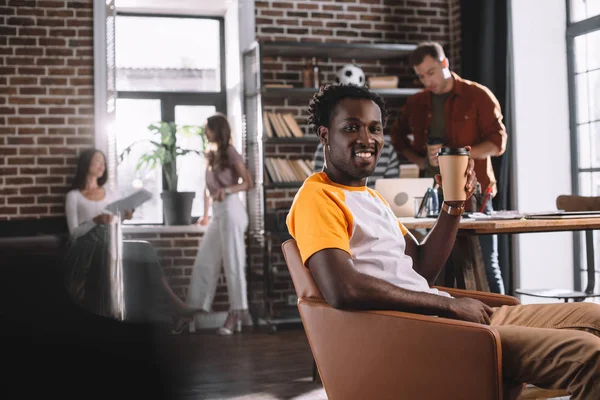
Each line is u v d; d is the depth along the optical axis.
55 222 4.96
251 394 3.14
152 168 5.48
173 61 5.73
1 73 5.13
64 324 0.66
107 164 5.20
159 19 5.71
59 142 5.20
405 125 4.64
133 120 5.59
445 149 1.85
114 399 0.63
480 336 1.38
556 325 1.71
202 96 5.75
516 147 4.82
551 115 4.89
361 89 1.75
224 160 5.05
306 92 5.15
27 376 0.61
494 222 2.36
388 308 1.55
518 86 4.83
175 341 0.70
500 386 1.38
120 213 4.46
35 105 5.18
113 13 5.27
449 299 1.58
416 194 3.28
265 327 5.07
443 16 5.80
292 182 5.14
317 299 1.69
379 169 5.03
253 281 5.27
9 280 0.70
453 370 1.42
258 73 5.07
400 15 5.70
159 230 5.27
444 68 4.17
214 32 5.81
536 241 4.84
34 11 5.18
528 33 4.85
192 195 5.41
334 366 1.64
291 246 1.74
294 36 5.49
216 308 5.32
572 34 4.85
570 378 1.42
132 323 0.69
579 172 4.84
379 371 1.54
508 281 4.76
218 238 5.07
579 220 2.41
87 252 0.95
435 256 1.88
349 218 1.65
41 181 5.16
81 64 5.25
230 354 4.09
